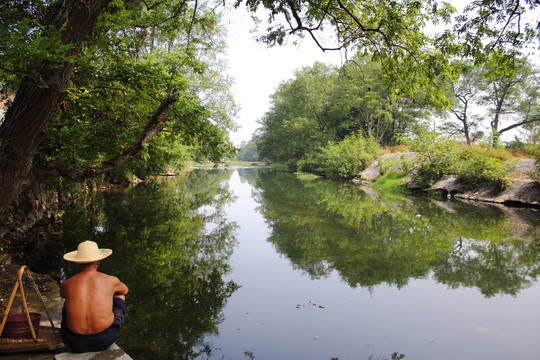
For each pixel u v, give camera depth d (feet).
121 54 24.31
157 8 24.99
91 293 10.97
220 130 24.75
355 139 100.89
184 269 23.11
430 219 39.17
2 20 18.30
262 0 19.89
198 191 68.80
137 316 16.52
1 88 19.99
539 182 46.44
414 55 22.16
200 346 13.91
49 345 12.00
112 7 21.20
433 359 13.05
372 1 22.07
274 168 202.80
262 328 15.40
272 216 41.83
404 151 73.26
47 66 13.00
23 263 23.00
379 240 30.25
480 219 38.91
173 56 40.32
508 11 17.80
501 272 22.38
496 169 51.49
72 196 46.03
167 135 30.66
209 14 24.98
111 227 34.53
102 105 23.90
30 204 31.73
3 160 13.17
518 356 13.25
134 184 77.82
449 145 61.16
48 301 16.56
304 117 150.71
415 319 16.28
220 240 30.55
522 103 116.98
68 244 27.99
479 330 15.26
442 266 23.65
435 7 20.39
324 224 37.09
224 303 17.97
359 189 71.56
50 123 22.38
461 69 21.34
